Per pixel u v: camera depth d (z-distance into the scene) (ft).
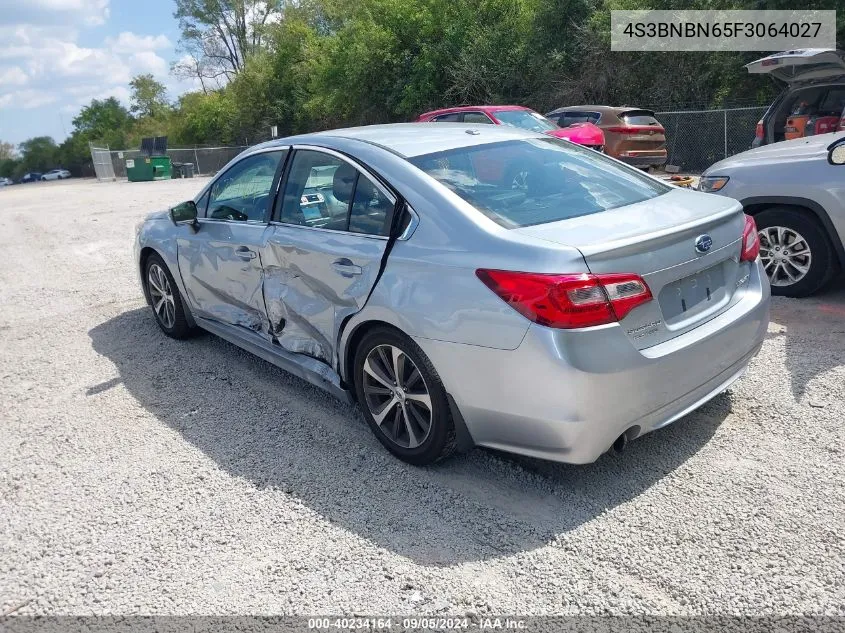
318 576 9.07
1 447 13.34
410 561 9.24
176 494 11.23
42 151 344.90
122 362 17.60
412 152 12.06
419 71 88.84
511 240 9.73
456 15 86.94
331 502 10.75
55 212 59.67
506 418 9.87
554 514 10.05
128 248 34.78
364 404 12.14
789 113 35.29
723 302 11.08
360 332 11.90
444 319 10.10
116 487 11.57
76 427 13.99
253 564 9.39
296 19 140.36
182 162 132.46
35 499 11.37
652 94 67.05
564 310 9.03
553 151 13.10
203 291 16.43
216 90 172.45
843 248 17.42
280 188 13.94
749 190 18.58
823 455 10.95
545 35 74.79
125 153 135.44
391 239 11.16
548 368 9.14
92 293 25.27
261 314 14.43
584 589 8.50
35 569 9.58
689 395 10.36
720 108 61.67
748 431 11.87
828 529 9.22
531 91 78.48
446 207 10.69
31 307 24.00
